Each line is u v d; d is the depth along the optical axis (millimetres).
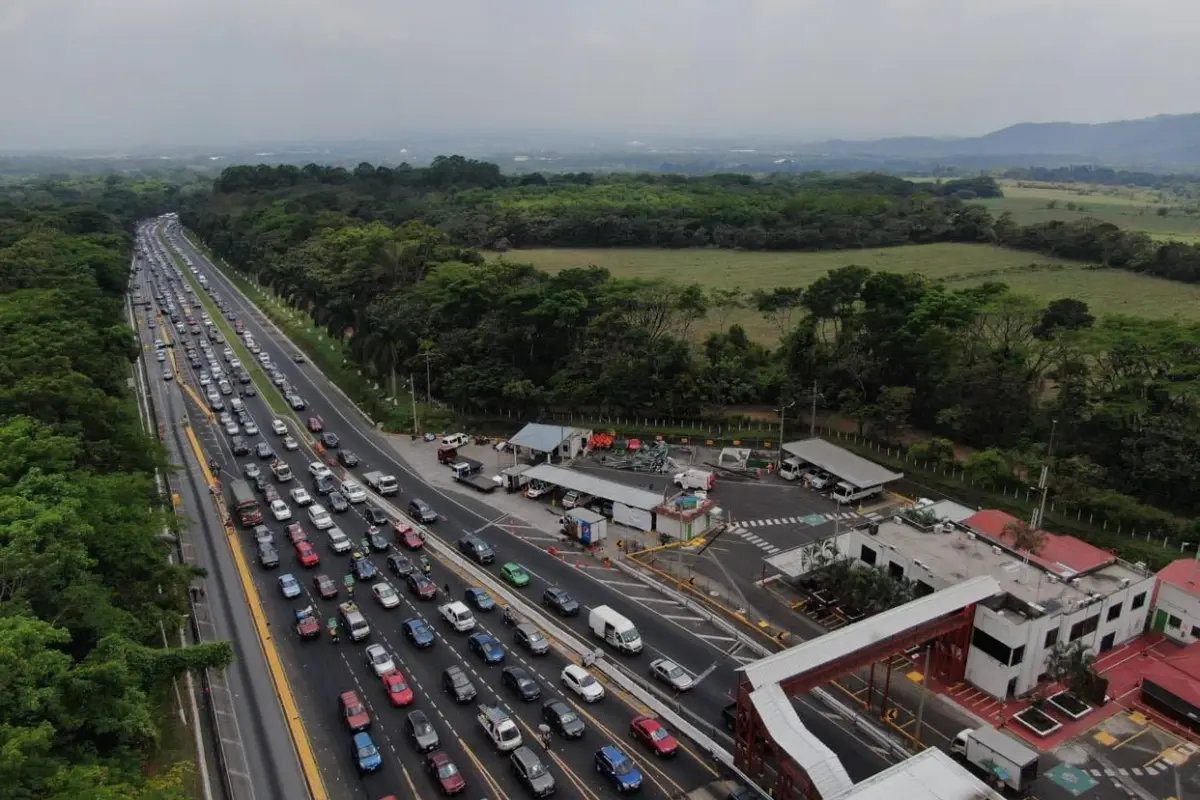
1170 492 85125
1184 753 53688
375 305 145875
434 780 50062
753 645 64812
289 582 73750
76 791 33344
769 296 133250
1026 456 91062
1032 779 49500
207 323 190250
